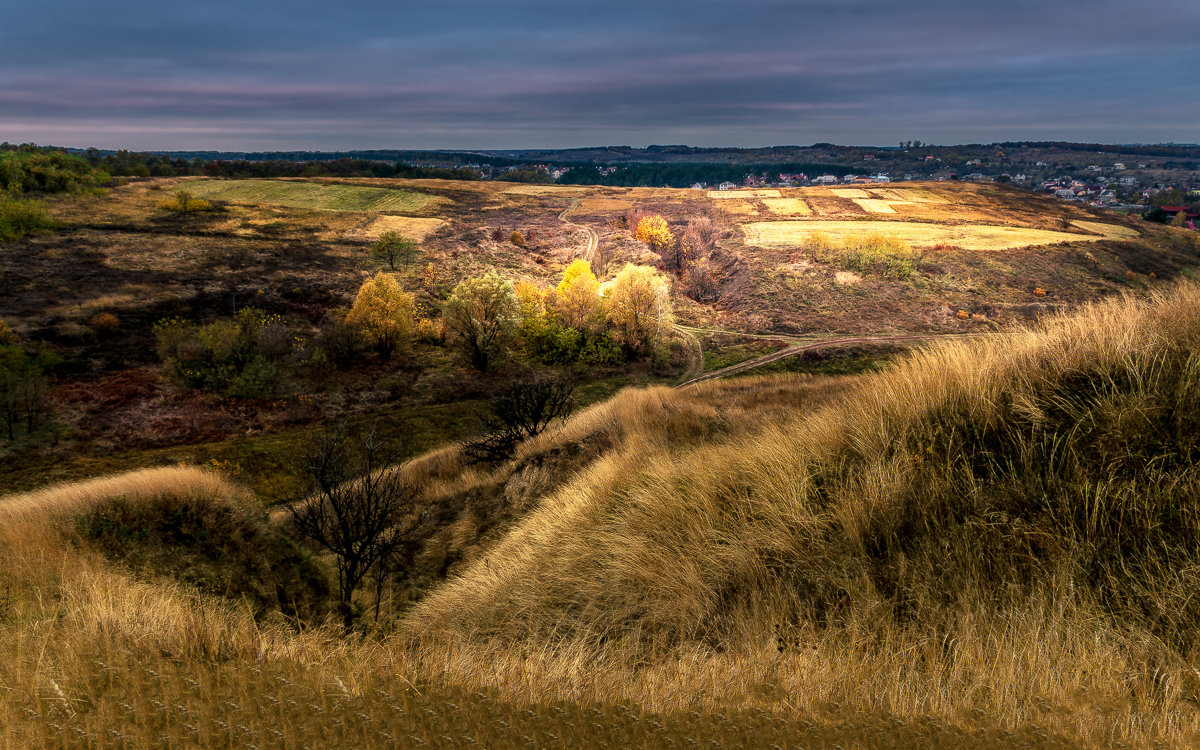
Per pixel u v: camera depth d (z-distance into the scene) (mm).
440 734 2553
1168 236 128750
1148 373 4324
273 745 2438
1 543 8203
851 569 4004
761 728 2514
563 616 5398
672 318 66938
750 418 10477
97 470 35188
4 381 41156
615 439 11664
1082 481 3793
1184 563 3141
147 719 2594
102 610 4164
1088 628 3004
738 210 148750
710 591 4578
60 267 73625
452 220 129000
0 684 2807
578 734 2547
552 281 91125
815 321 76875
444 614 6883
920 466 4500
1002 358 5332
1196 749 2104
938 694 2654
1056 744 2234
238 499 12633
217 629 3906
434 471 18656
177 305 65062
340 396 49750
